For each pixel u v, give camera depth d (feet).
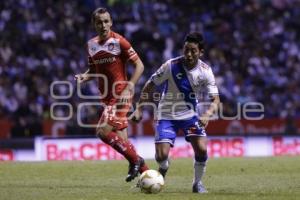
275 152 229.25
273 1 328.70
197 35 96.63
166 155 98.99
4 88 253.85
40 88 253.24
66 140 211.20
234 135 229.04
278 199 91.25
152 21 304.30
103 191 100.48
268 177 121.70
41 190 101.40
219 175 125.90
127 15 303.48
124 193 97.50
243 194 96.84
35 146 214.28
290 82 286.66
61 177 121.70
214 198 92.02
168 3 317.22
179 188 105.81
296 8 329.11
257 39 307.99
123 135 104.27
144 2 312.71
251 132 249.34
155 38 296.10
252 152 226.99
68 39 283.18
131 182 114.01
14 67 263.49
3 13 288.71
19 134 239.30
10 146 217.36
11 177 121.19
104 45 103.55
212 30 308.81
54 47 277.23
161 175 98.17
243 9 323.37
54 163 150.30
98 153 209.67
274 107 272.92
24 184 110.52
